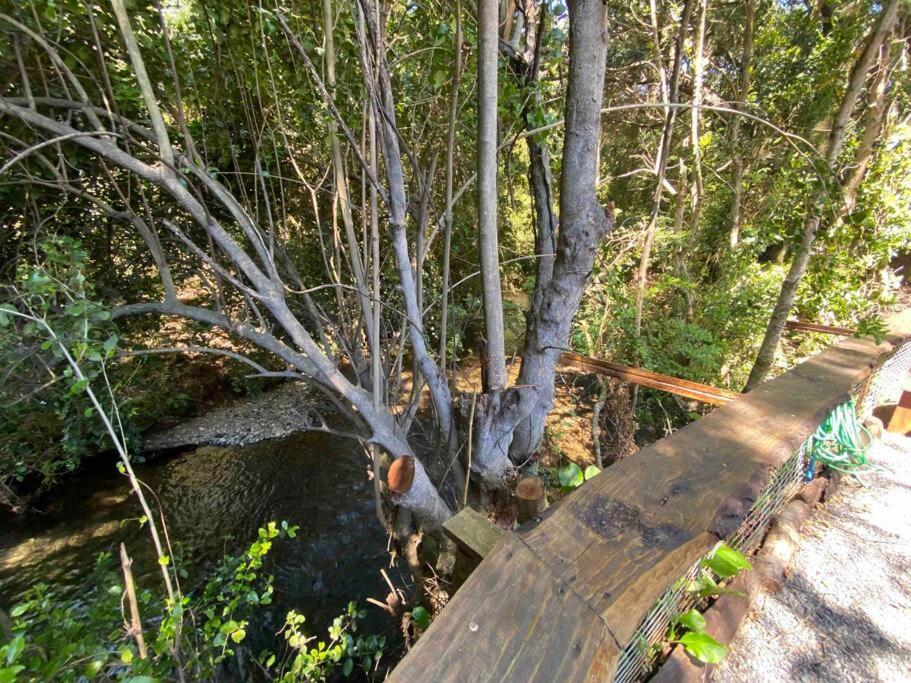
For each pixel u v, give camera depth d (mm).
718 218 5613
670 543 780
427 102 1979
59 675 1003
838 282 2926
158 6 1347
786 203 2920
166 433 5047
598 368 2393
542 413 1849
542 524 835
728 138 5488
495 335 1648
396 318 2633
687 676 1016
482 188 1434
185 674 1388
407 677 570
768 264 5398
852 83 2439
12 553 3420
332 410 5590
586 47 1288
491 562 752
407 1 1826
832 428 1642
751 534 1431
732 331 4340
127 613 1469
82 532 3658
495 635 625
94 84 1688
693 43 4906
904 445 2240
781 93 4328
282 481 4352
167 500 4090
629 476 978
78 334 1230
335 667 2527
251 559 1652
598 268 3793
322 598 3082
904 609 1329
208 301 4336
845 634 1265
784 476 1563
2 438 3217
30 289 1273
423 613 1380
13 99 1258
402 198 1568
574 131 1379
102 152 1193
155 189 3025
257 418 5402
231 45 1753
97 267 3275
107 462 4480
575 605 668
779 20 4801
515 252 4531
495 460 1782
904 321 2650
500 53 1887
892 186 3281
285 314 1468
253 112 1846
